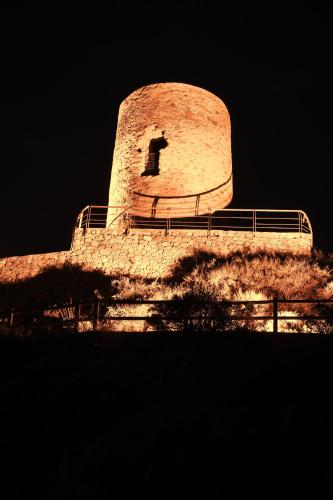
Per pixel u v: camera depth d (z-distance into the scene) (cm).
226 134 2462
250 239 2103
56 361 1052
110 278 2017
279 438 675
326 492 577
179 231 2116
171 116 2338
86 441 741
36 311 1370
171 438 697
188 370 944
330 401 758
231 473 620
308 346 987
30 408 845
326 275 1827
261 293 1636
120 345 1119
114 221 2291
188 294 1412
